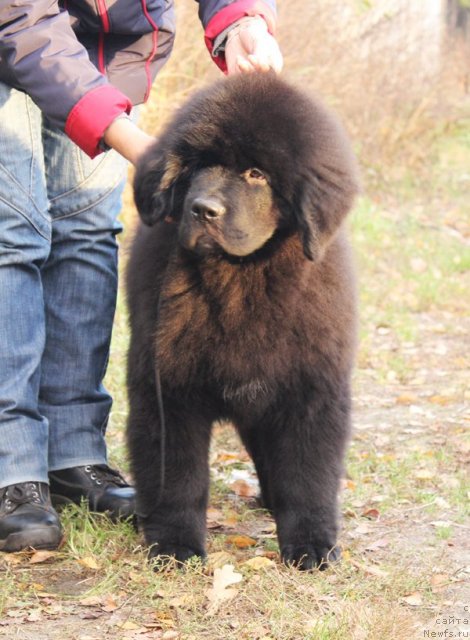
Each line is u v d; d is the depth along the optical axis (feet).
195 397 13.26
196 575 12.37
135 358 13.33
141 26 14.53
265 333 12.77
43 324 14.34
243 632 10.90
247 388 13.14
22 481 13.74
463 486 16.61
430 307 32.65
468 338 29.14
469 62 62.69
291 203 12.36
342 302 13.10
